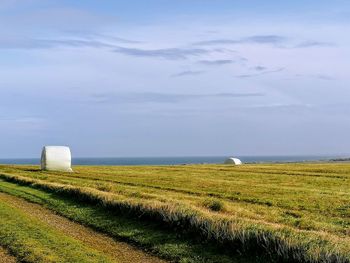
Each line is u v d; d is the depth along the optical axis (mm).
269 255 17719
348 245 16953
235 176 54969
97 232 23969
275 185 43219
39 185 41188
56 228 24672
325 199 32812
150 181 47469
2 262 17828
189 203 27641
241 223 20203
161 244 20641
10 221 25156
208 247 19719
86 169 72875
